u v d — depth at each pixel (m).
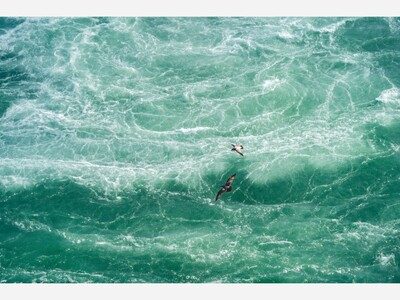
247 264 55.19
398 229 57.50
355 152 64.75
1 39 80.50
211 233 57.81
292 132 67.56
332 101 70.75
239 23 82.50
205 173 63.31
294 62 76.06
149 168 64.19
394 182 61.91
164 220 59.09
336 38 79.31
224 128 68.38
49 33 81.12
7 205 60.78
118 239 57.53
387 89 71.94
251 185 62.03
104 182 62.78
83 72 75.75
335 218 58.84
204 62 76.62
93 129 68.81
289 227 58.16
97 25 82.25
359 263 54.94
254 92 72.25
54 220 59.34
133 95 72.69
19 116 70.56
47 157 65.69
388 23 81.19
